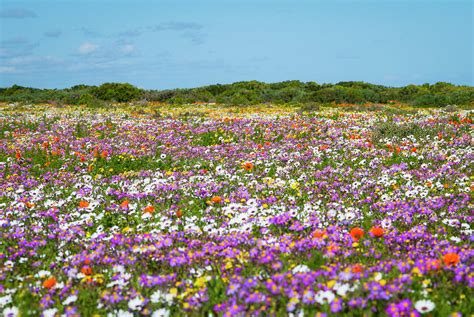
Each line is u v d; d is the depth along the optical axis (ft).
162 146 58.70
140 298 17.56
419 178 37.58
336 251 20.75
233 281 18.07
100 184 41.24
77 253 24.12
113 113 108.58
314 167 45.16
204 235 25.34
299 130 67.46
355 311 15.46
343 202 32.01
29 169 49.88
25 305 18.20
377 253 21.59
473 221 26.86
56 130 75.10
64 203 34.55
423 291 16.89
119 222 29.89
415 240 23.13
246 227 25.18
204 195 33.96
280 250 21.25
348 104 146.10
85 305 18.04
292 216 27.09
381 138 58.29
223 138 64.75
